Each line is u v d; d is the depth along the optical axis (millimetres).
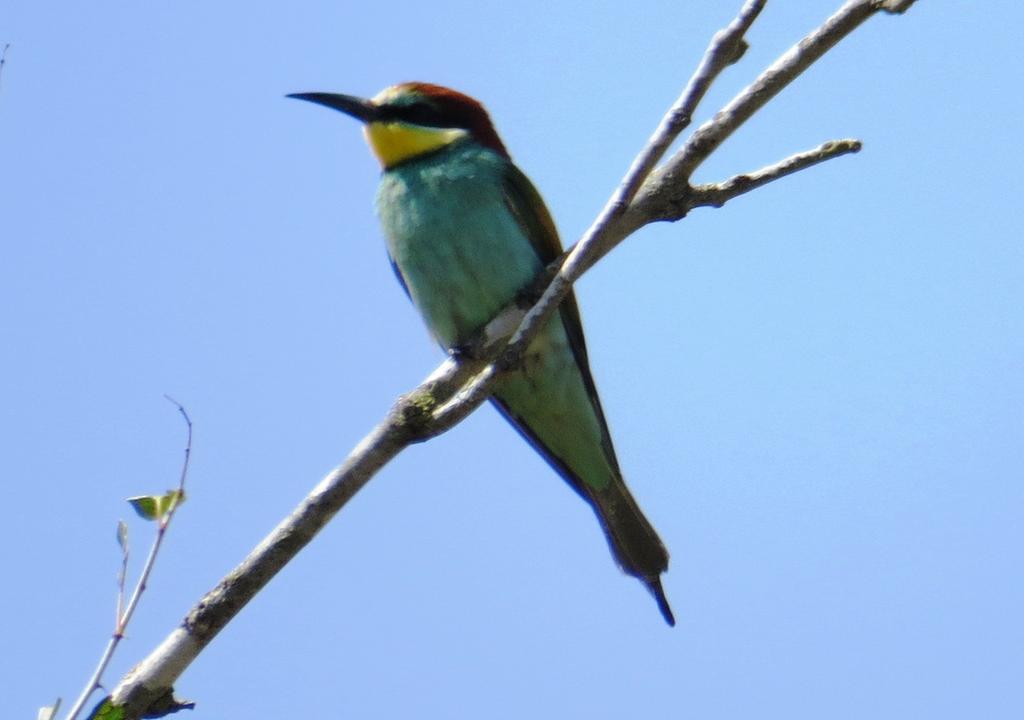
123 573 6484
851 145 7797
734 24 7105
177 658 6801
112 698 6684
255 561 7016
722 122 7652
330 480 7242
